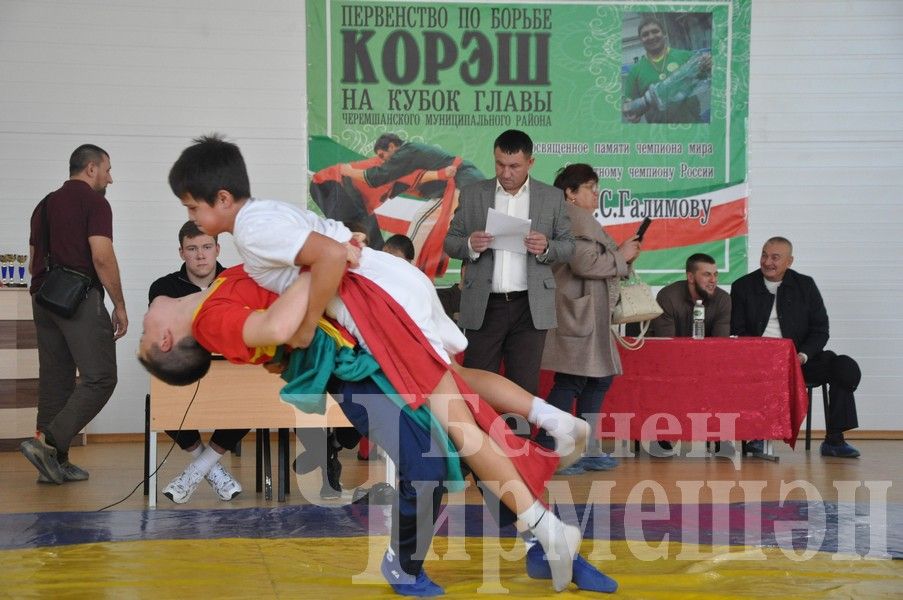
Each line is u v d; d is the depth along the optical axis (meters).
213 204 3.00
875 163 8.21
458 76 7.92
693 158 8.09
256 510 4.62
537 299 5.03
